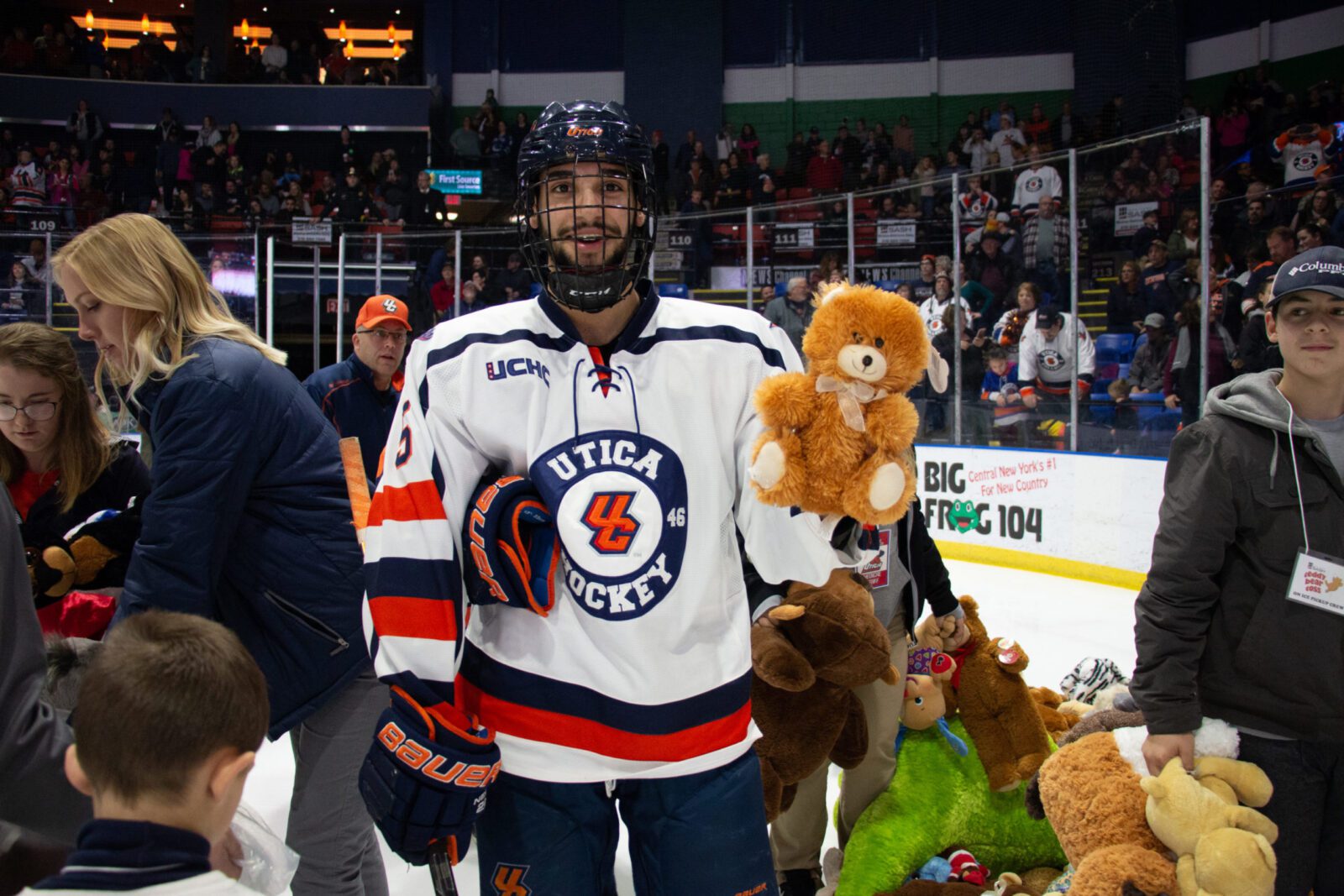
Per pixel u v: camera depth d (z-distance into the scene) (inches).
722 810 58.3
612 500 56.6
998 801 99.1
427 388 57.8
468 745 53.7
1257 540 75.9
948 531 332.5
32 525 97.3
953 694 102.9
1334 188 317.1
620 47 709.9
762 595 91.4
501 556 56.4
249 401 72.6
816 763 90.8
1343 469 75.7
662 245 460.1
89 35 815.1
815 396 55.9
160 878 40.7
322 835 80.3
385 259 416.5
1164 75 600.1
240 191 619.2
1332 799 76.7
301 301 425.7
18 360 89.0
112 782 42.5
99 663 43.3
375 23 834.8
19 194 597.9
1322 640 74.5
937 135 676.1
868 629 86.1
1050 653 208.7
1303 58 583.8
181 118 682.8
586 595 56.6
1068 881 85.0
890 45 679.7
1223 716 78.0
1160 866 71.6
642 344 58.8
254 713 45.5
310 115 682.8
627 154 56.6
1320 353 74.3
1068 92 652.1
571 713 57.1
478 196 581.3
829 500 56.1
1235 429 76.9
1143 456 275.6
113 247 70.1
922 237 384.8
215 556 73.7
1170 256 303.4
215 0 751.1
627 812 60.6
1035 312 322.7
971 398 343.3
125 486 101.1
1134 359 303.9
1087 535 286.2
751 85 695.7
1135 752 78.3
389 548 56.2
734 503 62.4
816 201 363.3
